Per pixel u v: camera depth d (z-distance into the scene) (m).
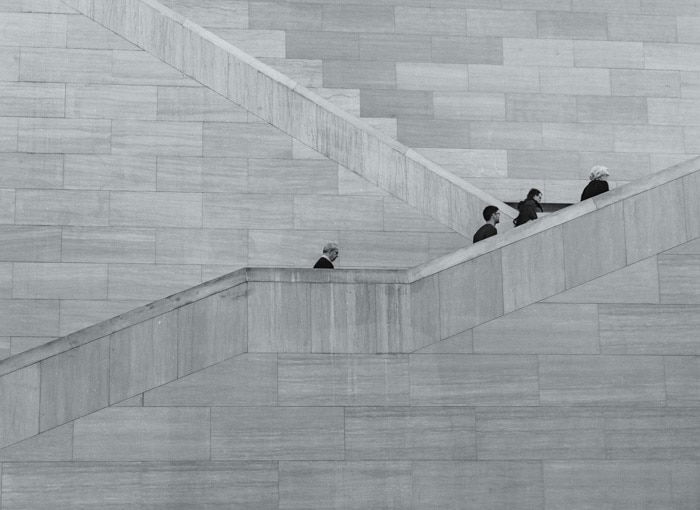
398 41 34.91
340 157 28.28
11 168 27.80
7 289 27.05
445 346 21.38
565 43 35.38
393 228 28.00
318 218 27.94
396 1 35.16
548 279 21.83
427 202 28.19
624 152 34.94
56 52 28.58
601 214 22.19
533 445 21.16
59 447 20.30
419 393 21.14
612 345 21.70
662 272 22.08
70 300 27.14
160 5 29.05
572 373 21.52
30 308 27.00
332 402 20.94
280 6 34.75
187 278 27.47
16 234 27.39
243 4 34.66
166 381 20.70
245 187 28.05
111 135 28.16
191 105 28.45
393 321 21.36
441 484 20.86
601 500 21.08
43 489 20.12
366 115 34.38
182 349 20.86
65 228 27.52
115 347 20.73
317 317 21.20
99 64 28.59
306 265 27.73
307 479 20.62
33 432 20.30
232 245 27.70
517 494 20.95
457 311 21.52
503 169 34.38
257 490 20.50
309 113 28.48
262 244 27.77
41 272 27.22
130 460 20.39
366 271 21.47
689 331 21.89
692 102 35.50
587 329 21.70
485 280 21.69
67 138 28.06
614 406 21.45
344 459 20.77
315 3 34.91
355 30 34.84
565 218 22.09
